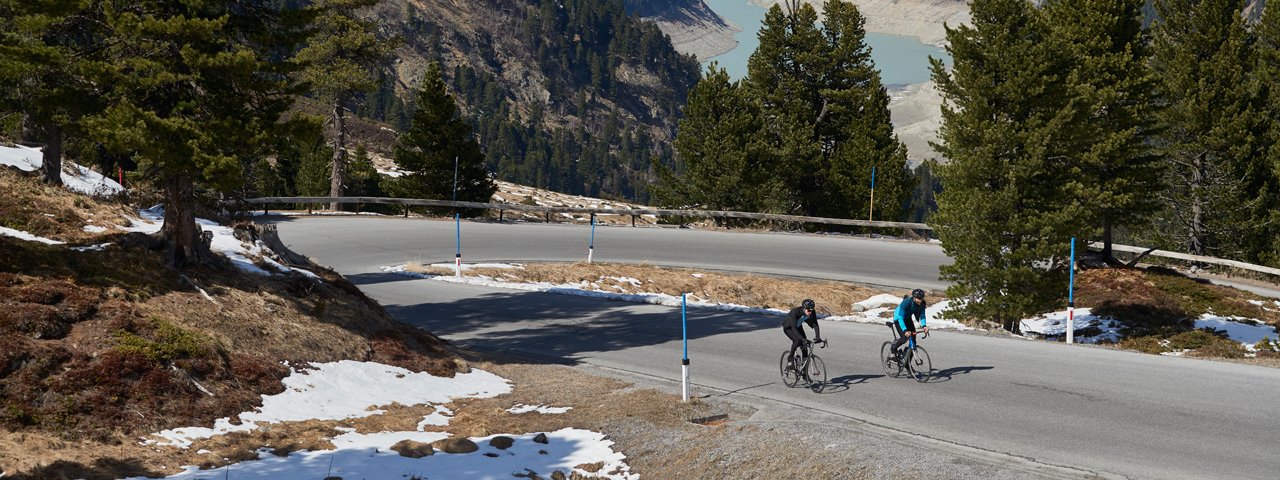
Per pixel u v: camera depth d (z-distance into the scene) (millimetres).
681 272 32688
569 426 13641
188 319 14727
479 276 30141
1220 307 29875
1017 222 24891
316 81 41938
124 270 15773
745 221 48281
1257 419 12672
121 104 14961
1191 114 41219
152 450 10906
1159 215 45938
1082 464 10898
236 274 17891
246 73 15867
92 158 38125
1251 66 42688
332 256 33344
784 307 29016
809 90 55188
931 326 22922
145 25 14820
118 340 13117
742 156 49781
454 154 49906
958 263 25703
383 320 19062
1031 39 25828
